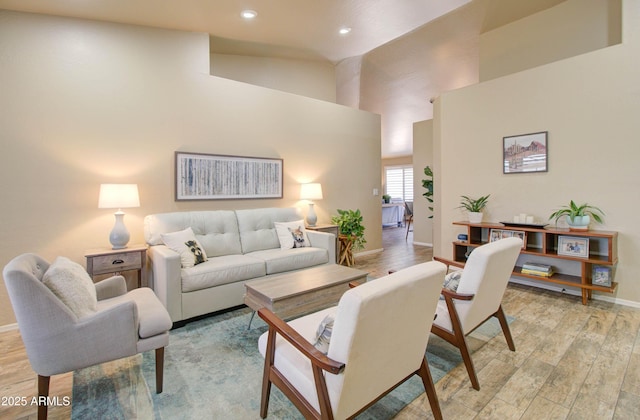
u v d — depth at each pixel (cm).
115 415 160
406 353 136
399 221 1053
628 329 251
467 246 407
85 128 296
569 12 392
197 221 333
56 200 284
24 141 270
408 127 838
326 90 529
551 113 345
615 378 187
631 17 294
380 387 132
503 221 387
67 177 289
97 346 158
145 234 310
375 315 108
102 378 192
